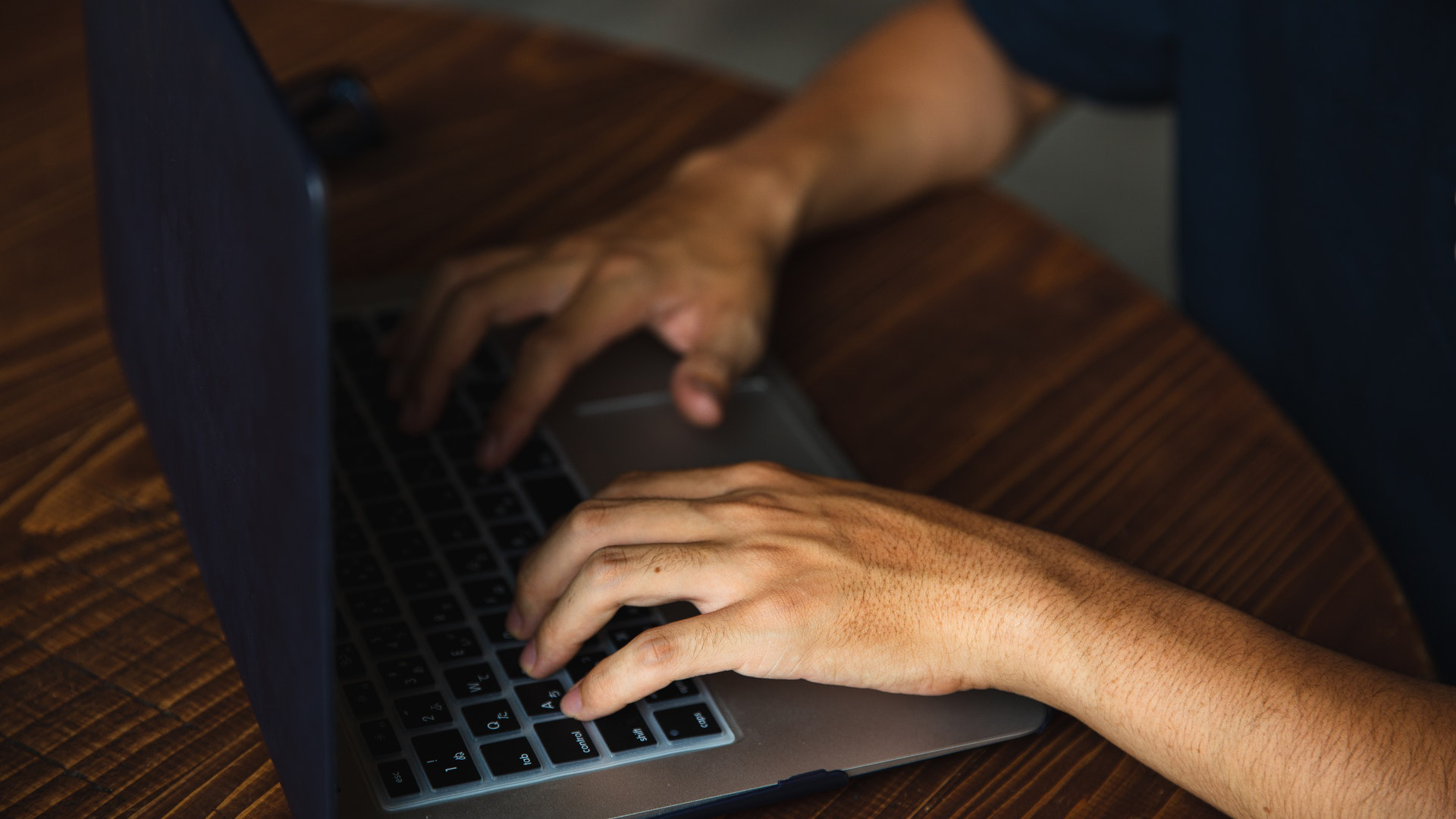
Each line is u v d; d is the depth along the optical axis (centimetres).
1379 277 91
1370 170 91
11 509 67
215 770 55
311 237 36
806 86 113
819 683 62
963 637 61
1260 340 104
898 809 57
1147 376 87
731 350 82
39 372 77
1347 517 76
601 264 84
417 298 85
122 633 61
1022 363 87
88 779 54
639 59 117
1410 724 56
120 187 68
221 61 44
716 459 76
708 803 55
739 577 61
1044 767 60
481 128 105
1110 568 64
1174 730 58
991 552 64
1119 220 271
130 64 60
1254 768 56
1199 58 105
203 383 53
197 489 59
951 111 109
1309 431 99
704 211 91
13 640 60
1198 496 77
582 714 57
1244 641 60
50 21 109
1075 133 298
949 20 116
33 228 88
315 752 45
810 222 97
